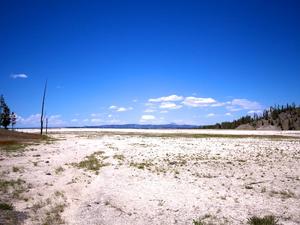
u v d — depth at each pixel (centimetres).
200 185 1745
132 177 1966
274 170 2270
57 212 1220
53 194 1510
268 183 1809
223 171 2231
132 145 4666
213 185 1750
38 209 1266
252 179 1930
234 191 1602
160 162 2692
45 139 6106
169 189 1636
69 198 1455
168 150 3812
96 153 3469
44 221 1110
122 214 1211
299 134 9812
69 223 1105
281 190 1627
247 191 1606
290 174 2102
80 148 4078
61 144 4775
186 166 2459
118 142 5419
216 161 2752
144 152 3575
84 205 1328
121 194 1516
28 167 2270
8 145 4203
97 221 1129
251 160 2819
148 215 1202
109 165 2497
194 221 1112
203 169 2314
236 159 2889
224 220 1136
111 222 1120
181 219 1155
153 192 1566
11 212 1202
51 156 3044
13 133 5869
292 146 4441
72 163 2570
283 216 1181
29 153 3225
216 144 4838
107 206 1314
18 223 1078
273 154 3312
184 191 1593
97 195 1494
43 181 1795
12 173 2011
